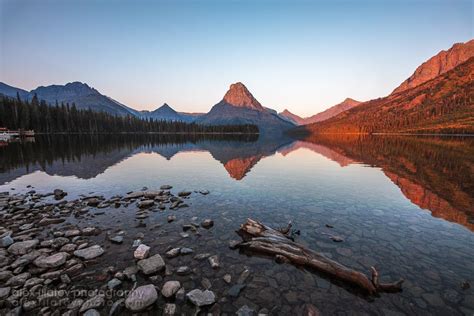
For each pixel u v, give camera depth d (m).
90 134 131.25
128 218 12.15
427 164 29.95
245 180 21.53
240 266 7.75
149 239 9.73
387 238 9.87
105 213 12.91
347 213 12.98
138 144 70.75
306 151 50.53
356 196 16.34
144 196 16.12
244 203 14.76
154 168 28.14
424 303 6.12
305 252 8.16
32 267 7.59
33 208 13.70
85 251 8.44
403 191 17.62
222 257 8.31
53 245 8.99
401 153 42.78
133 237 9.91
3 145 56.12
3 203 14.25
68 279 6.93
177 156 41.19
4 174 23.78
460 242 9.52
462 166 28.20
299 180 21.47
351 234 10.27
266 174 24.45
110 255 8.41
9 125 97.94
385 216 12.52
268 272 7.43
